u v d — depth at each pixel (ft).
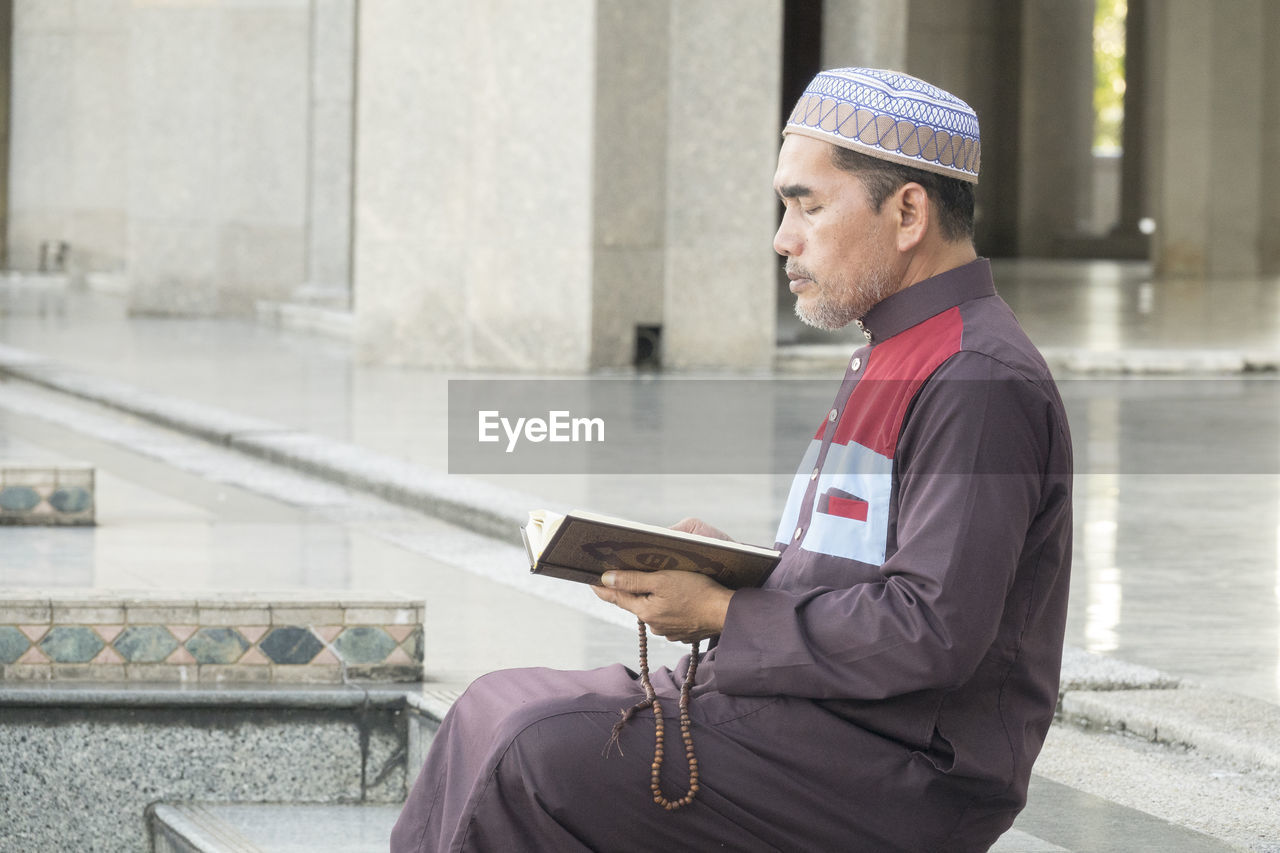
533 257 64.03
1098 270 137.39
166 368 63.46
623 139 63.46
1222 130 124.77
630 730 12.03
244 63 93.81
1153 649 24.35
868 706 11.99
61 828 18.86
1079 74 156.15
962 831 12.10
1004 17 154.20
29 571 27.40
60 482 32.68
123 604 19.21
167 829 18.29
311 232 88.12
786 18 152.35
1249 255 125.59
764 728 12.07
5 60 132.98
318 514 35.78
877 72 12.37
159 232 93.97
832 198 12.25
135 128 93.81
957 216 12.31
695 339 65.05
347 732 19.07
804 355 66.13
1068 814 17.31
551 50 63.00
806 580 12.37
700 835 12.10
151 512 34.91
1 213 132.77
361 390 56.95
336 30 86.74
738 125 64.13
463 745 13.03
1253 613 26.86
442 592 27.20
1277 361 67.00
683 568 12.15
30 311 94.68
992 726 12.03
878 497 12.06
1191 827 17.20
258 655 19.38
